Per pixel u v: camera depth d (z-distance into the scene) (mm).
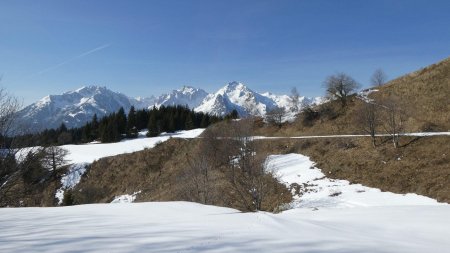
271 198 39750
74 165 68938
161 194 50719
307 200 36375
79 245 6848
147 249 6414
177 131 104812
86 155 76125
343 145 49625
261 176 37562
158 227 9102
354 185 38219
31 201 31125
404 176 36500
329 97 72000
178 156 65062
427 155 39375
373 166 41062
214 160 53281
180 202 17031
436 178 34000
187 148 65750
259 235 7723
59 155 63000
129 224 9906
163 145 70688
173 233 8039
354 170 41656
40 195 50531
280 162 50219
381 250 6566
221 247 6523
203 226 9109
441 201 30141
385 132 50125
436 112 51938
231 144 54094
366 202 33062
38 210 14680
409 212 12109
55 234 8234
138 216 12086
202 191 36281
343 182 39531
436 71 63375
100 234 8102
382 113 55844
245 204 36375
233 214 11742
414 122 50625
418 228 9359
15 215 12828
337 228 9195
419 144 42531
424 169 36625
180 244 6801
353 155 45500
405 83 64938
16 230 9117
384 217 11141
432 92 57406
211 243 6871
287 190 40625
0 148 20000
